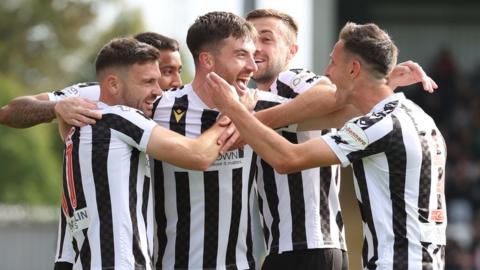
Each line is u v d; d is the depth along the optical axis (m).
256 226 16.97
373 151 14.01
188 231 14.91
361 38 14.33
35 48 84.75
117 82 14.50
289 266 15.92
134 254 14.01
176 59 16.33
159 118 14.98
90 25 85.75
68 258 15.22
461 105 48.56
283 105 15.12
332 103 15.10
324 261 15.84
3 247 47.12
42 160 59.56
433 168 14.13
